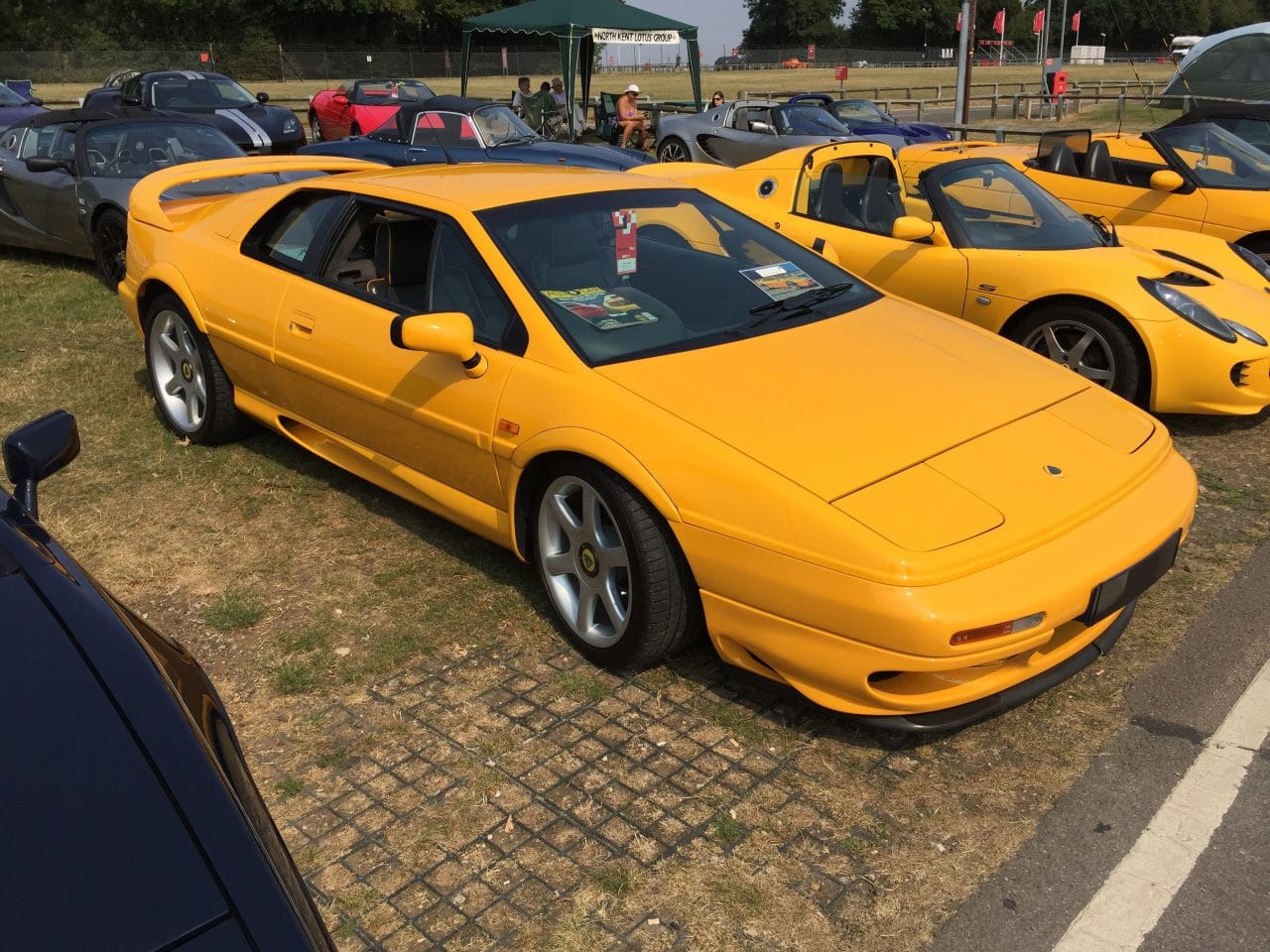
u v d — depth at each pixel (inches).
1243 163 290.4
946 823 105.2
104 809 59.7
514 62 2223.2
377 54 2123.5
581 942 91.6
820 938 91.9
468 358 133.3
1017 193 234.2
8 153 358.9
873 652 103.1
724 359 131.5
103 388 233.5
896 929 92.8
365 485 185.2
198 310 183.9
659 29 755.4
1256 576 153.4
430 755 116.2
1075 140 310.8
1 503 83.4
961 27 828.6
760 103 633.0
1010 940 91.4
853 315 149.5
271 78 2057.1
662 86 2010.3
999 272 216.5
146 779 61.8
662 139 665.0
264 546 163.6
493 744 117.6
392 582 152.6
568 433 123.4
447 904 96.0
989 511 108.3
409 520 171.9
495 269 140.3
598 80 2368.4
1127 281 205.2
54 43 2090.3
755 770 113.0
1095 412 131.5
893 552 101.6
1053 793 109.2
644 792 109.7
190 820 60.1
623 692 126.6
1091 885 97.1
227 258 181.6
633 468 116.8
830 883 97.9
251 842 60.1
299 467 192.4
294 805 108.9
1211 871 98.3
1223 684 127.0
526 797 109.3
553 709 123.6
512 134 486.0
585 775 112.3
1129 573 110.6
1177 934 91.5
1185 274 217.0
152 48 2133.4
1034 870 99.0
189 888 56.7
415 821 106.3
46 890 55.1
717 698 125.2
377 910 95.5
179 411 203.5
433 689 127.7
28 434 89.4
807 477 110.0
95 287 328.8
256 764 115.3
